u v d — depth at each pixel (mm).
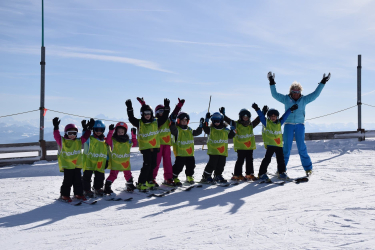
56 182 8617
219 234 4098
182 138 7945
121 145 7125
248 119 8453
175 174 7930
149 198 6637
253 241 3760
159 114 7961
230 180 8453
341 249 3365
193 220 4883
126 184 7316
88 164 6805
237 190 7195
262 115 8320
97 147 6848
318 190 6781
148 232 4363
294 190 6914
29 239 4191
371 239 3627
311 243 3586
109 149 7160
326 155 12883
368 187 6867
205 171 8094
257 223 4516
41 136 12562
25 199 6551
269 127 8234
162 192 7172
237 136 8406
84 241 4062
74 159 6438
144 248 3715
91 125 6793
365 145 14516
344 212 4840
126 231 4453
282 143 8320
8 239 4207
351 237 3727
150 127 7316
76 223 4906
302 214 4879
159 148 7422
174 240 3945
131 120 7285
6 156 13414
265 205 5668
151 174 7418
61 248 3830
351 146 14438
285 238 3811
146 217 5180
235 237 3943
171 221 4891
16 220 5109
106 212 5559
